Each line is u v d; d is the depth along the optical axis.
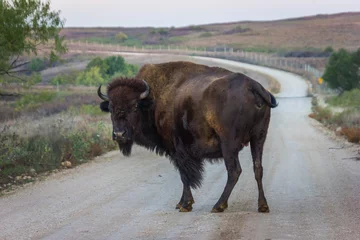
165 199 18.70
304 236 13.09
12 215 16.64
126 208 17.27
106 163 28.19
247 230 13.85
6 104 48.03
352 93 75.56
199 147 16.58
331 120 52.88
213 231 13.90
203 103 16.19
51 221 15.70
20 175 24.11
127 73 127.75
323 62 197.50
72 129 34.69
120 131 17.05
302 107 82.00
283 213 15.81
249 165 26.89
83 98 73.94
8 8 30.48
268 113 16.20
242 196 18.78
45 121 38.41
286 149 33.06
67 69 146.88
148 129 18.00
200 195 19.28
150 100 17.42
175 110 17.12
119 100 17.06
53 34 32.25
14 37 30.25
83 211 16.94
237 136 15.75
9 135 27.98
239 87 15.75
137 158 30.00
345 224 14.20
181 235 13.62
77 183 22.30
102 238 13.62
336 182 21.09
